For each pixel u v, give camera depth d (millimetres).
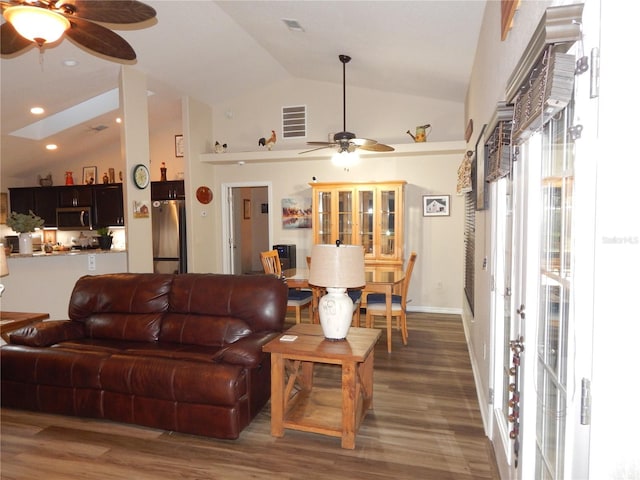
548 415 1465
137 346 3102
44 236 7570
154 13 2336
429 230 6141
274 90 6570
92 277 3590
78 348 3061
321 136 6402
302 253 6648
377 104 6168
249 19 4250
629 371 864
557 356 1343
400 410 3035
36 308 4523
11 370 2965
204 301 3229
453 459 2426
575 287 1063
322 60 5133
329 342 2703
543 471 1529
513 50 1878
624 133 857
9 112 5301
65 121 6176
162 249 6500
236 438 2598
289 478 2256
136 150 4871
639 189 825
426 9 3092
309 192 6578
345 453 2490
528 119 1315
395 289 4898
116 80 5105
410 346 4531
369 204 5996
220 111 6828
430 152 5812
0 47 2715
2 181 7344
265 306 3121
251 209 9656
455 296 6090
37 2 2234
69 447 2564
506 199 2334
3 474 2301
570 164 1210
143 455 2479
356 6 3301
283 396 2682
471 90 4391
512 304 1907
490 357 2551
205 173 6699
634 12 822
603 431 913
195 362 2723
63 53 4195
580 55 1048
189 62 5113
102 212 7000
